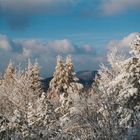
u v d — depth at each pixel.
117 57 25.77
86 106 12.09
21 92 30.02
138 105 17.75
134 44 18.69
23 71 32.84
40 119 22.89
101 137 11.40
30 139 19.67
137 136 11.16
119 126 11.51
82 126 12.46
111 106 11.66
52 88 47.62
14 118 21.95
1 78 45.50
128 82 18.31
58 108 23.66
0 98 28.84
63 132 14.10
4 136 21.61
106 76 24.81
